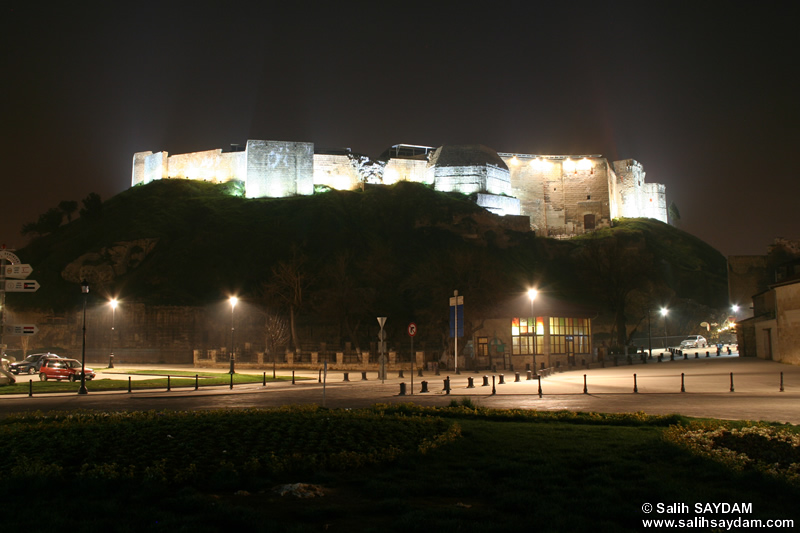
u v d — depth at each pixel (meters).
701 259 129.12
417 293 72.50
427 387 30.44
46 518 7.73
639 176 150.38
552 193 138.25
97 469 10.05
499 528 7.58
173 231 104.31
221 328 77.75
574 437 14.29
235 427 14.42
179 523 7.62
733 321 81.38
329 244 100.38
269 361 59.12
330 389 31.80
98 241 101.38
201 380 36.47
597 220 135.88
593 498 8.95
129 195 119.12
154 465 10.48
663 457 11.84
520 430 15.45
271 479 10.28
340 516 8.30
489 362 54.31
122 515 8.00
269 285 73.25
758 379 33.56
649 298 96.62
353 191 123.19
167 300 80.50
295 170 122.69
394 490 9.45
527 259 114.06
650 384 31.80
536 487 9.64
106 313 77.56
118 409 22.00
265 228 104.25
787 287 44.91
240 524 7.67
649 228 138.25
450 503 9.00
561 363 52.22
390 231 111.06
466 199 122.50
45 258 100.06
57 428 14.16
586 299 96.88
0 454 11.29
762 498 9.03
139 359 71.19
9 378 31.64
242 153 125.75
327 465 11.06
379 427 14.71
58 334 78.31
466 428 15.63
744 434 13.34
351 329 70.88
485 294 58.06
